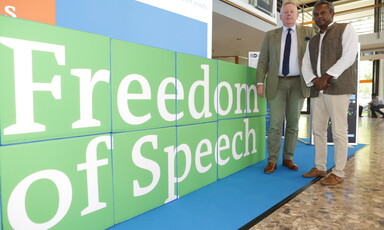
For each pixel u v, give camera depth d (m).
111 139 1.29
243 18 5.75
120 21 1.64
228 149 2.19
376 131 5.47
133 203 1.41
